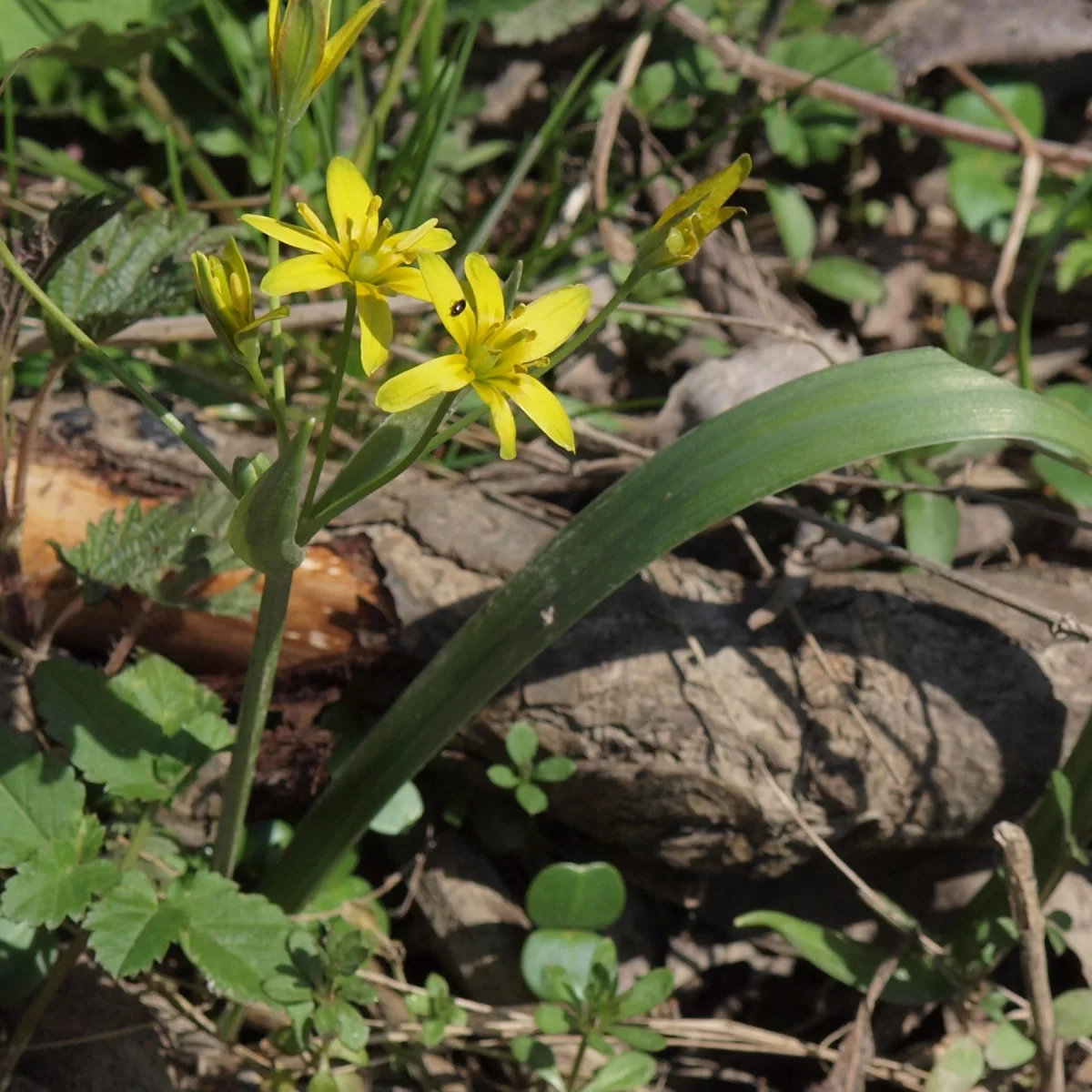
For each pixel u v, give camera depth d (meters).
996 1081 0.88
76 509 0.88
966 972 0.88
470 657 0.84
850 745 0.88
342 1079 0.87
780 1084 0.90
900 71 1.17
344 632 0.88
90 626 0.88
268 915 0.84
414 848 0.90
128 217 0.87
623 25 1.20
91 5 1.04
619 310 0.93
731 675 0.88
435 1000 0.87
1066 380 1.12
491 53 1.19
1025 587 0.90
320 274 0.78
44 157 1.03
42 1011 0.85
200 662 0.88
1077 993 0.87
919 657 0.88
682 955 0.90
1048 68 1.26
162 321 0.91
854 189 1.18
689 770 0.88
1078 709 0.88
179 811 0.88
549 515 0.90
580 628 0.88
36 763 0.84
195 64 1.08
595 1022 0.85
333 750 0.89
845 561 0.92
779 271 1.12
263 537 0.80
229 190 1.16
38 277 0.84
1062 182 1.15
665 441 0.97
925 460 0.95
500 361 0.79
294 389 0.99
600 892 0.87
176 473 0.88
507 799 0.90
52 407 0.88
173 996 0.87
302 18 0.78
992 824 0.89
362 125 1.09
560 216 1.11
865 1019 0.87
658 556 0.82
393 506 0.89
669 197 1.13
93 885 0.83
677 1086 0.89
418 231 0.79
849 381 0.83
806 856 0.89
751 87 1.16
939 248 1.18
